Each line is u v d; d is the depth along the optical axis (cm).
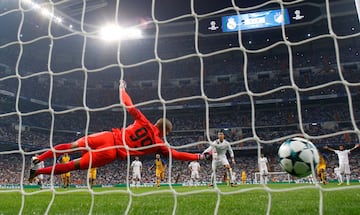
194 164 2092
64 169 537
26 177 3009
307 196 665
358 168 3017
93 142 538
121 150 550
